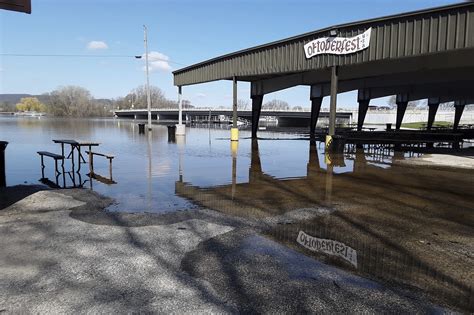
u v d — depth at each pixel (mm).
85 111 135500
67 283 4133
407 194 9188
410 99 42469
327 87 32281
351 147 22578
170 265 4668
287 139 30359
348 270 4605
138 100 144250
